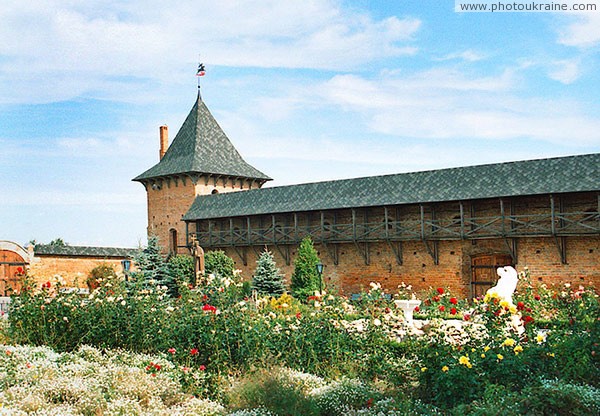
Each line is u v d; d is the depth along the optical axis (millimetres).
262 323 10898
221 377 9602
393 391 8797
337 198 30484
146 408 8172
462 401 7836
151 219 40969
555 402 6961
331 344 10617
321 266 23094
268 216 33312
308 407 8008
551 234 23922
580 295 14008
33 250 34938
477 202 26500
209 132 41344
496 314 8805
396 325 11180
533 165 25625
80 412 7734
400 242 28484
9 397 7852
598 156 24312
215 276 12664
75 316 12414
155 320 11688
